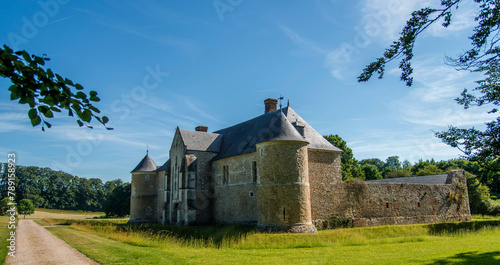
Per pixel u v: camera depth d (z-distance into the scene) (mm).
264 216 20844
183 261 11602
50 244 16016
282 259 12258
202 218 28797
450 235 23125
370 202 26234
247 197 25203
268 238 18266
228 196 27547
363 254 13406
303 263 11414
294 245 16953
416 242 17766
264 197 21031
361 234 21109
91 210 95000
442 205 31250
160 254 12945
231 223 26688
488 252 13297
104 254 12805
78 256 12523
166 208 33188
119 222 38281
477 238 19781
